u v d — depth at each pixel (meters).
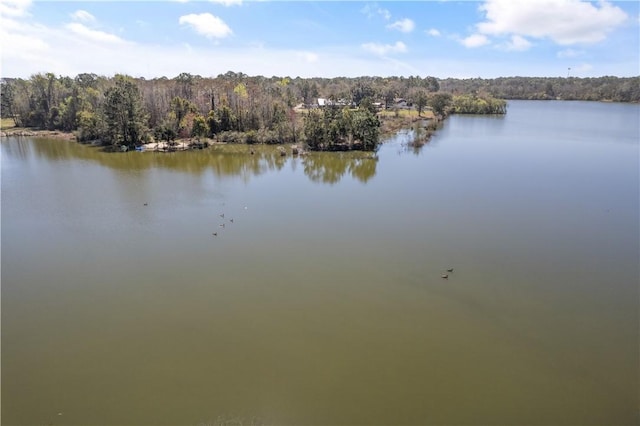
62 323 23.53
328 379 19.39
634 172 56.06
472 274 28.73
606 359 20.67
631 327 23.11
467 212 40.81
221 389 18.80
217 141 82.19
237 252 32.12
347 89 168.62
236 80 121.12
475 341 21.95
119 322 23.61
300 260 30.81
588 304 25.20
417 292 26.55
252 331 22.80
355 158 67.56
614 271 29.05
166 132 78.19
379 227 37.06
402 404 17.94
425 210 41.47
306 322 23.59
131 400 18.19
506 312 24.45
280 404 17.94
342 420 17.12
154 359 20.70
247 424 16.92
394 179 53.94
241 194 46.97
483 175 55.34
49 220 38.12
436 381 19.25
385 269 29.42
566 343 21.83
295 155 70.12
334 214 40.41
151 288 27.06
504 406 17.88
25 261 30.47
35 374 19.72
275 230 36.34
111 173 55.84
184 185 50.28
